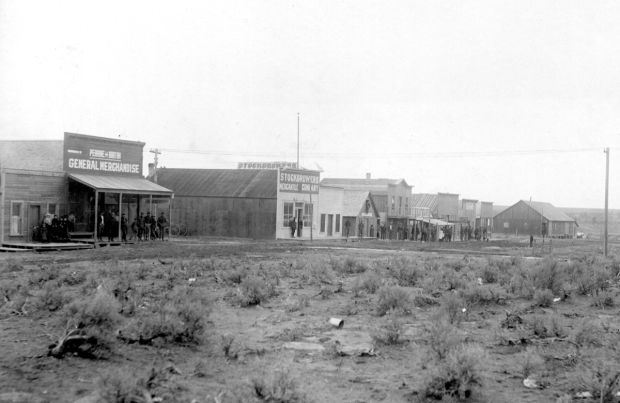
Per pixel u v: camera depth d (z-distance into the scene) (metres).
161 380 8.20
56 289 14.57
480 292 16.70
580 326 12.06
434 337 10.77
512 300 17.45
